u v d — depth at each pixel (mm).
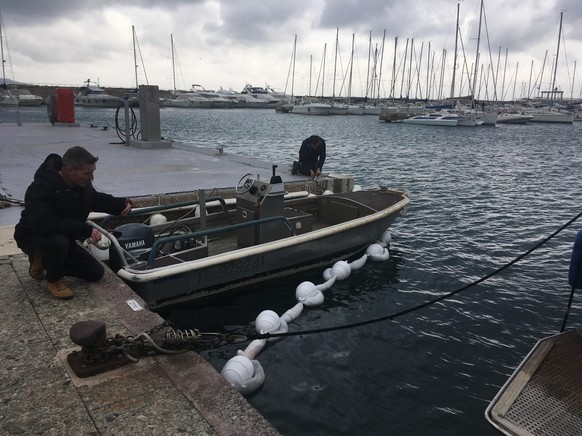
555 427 3268
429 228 10359
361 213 7648
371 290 6555
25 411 2547
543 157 28641
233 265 5656
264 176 10172
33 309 3693
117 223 6691
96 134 17812
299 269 6734
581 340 4402
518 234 10164
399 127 59781
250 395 4090
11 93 84438
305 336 5141
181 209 7656
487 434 3768
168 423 2492
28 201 3645
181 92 125062
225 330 5242
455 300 6391
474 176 19344
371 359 4793
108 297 3947
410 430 3783
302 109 89125
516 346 5230
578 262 4344
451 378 4539
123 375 2908
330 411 3949
